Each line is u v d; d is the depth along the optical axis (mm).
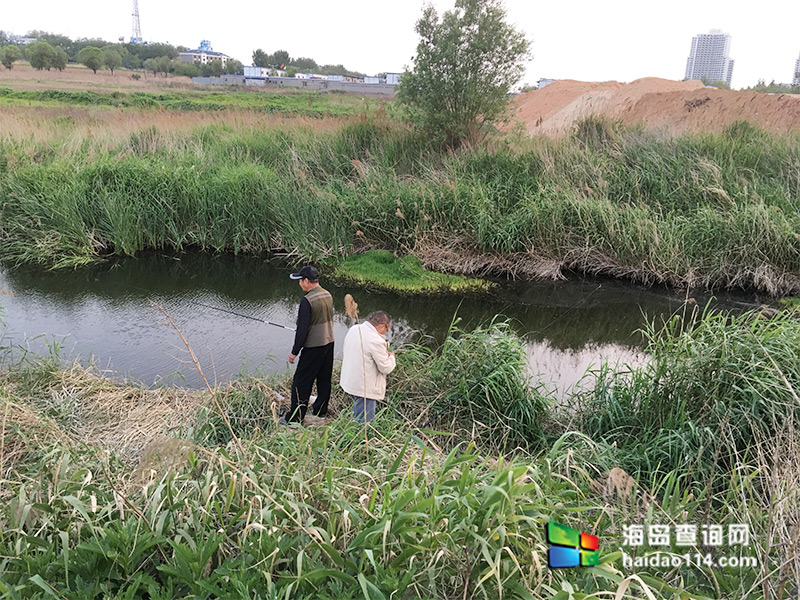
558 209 11250
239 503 3449
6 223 11500
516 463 3988
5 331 7949
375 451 4430
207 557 2877
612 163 12945
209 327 8453
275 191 12125
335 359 7027
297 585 2820
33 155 13883
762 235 10461
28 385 5934
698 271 10750
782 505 3480
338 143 15039
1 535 2996
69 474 3885
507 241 11125
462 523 3016
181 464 3521
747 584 3246
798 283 10227
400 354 6590
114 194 11703
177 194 12156
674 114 20094
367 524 3162
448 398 5848
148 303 9312
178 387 6457
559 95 27719
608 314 9578
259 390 5992
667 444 4906
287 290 10211
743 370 5129
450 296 10070
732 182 11945
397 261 11227
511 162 13188
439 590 2996
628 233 10984
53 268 10719
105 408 5680
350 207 11789
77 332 8055
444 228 11633
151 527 3078
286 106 29734
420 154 14555
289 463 3844
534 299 10109
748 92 18984
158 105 29688
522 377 6062
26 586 2729
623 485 3477
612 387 5945
